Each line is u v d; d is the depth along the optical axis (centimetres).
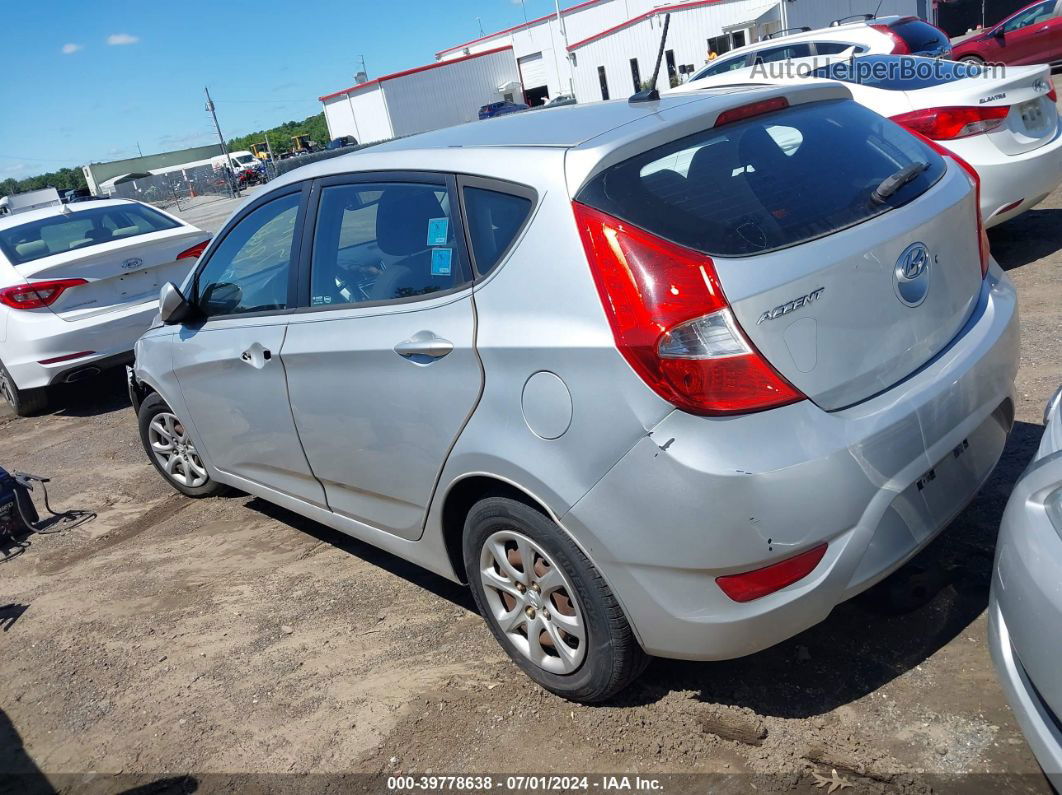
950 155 304
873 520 229
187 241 750
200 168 6350
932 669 268
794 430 221
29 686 353
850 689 267
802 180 253
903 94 619
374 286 305
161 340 439
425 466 288
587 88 3747
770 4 2917
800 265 227
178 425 484
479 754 269
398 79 4003
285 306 348
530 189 251
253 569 416
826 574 225
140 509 516
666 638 240
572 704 282
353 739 287
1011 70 608
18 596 431
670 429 220
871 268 238
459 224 273
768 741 253
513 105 3759
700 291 219
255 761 285
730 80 852
